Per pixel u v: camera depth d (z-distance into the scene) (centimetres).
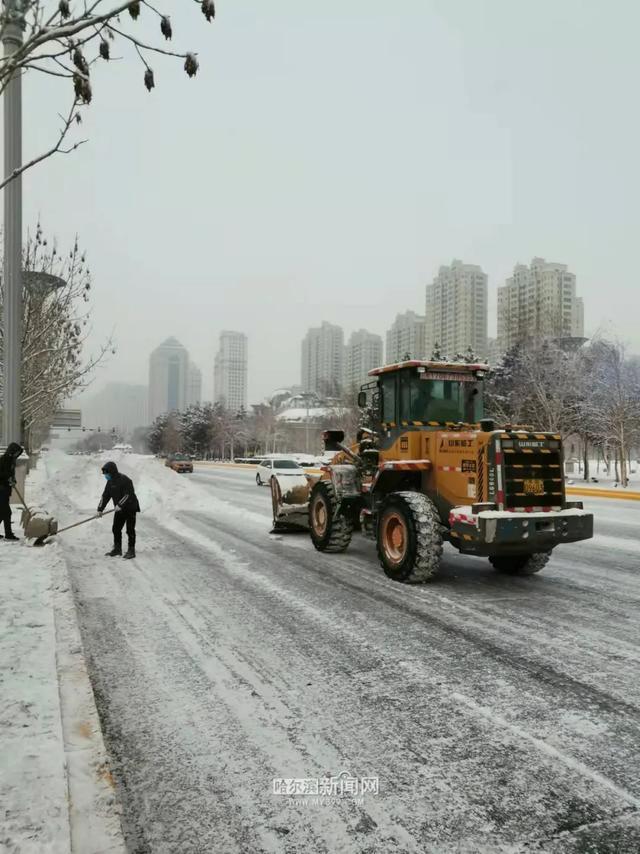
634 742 315
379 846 232
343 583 674
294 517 1032
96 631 493
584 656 440
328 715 342
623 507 1634
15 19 212
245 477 3416
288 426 7012
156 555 845
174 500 1510
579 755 301
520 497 606
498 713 347
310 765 289
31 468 3005
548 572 746
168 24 221
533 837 238
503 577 712
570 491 2100
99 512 826
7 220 1046
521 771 286
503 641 473
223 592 629
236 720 335
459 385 781
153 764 289
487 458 614
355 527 873
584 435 2752
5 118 670
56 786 240
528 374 2731
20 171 228
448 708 353
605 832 241
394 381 781
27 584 600
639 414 2423
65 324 1436
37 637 430
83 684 370
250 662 424
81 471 1502
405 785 273
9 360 1074
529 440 614
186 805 257
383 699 364
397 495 689
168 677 395
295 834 239
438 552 647
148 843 233
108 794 255
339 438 847
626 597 615
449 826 244
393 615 545
